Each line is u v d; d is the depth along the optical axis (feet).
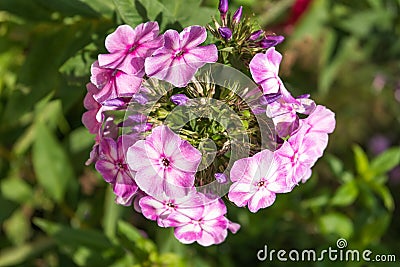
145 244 1.85
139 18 1.49
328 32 2.49
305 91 2.33
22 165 2.27
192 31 1.35
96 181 2.30
